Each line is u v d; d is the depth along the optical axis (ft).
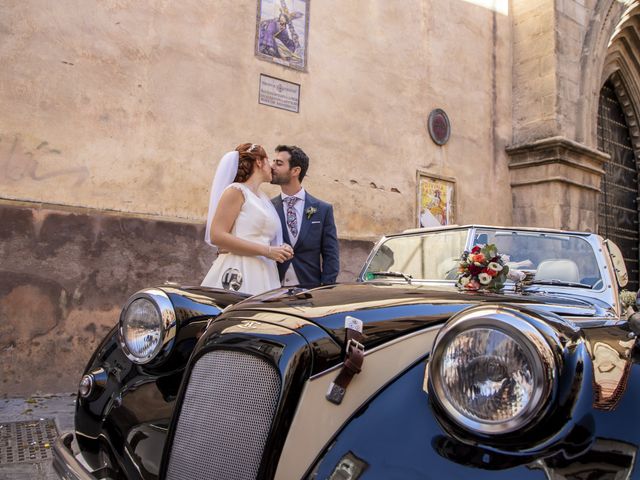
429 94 25.09
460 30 27.02
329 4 21.58
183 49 17.35
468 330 3.75
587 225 28.84
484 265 7.07
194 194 17.25
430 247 9.36
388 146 23.13
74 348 14.80
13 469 9.18
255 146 9.40
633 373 4.10
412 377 4.33
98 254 15.30
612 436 3.59
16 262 14.11
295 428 4.04
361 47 22.56
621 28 33.06
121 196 15.87
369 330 4.59
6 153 14.12
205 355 4.68
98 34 15.72
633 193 38.04
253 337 4.42
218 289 7.08
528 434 3.53
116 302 15.49
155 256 16.25
